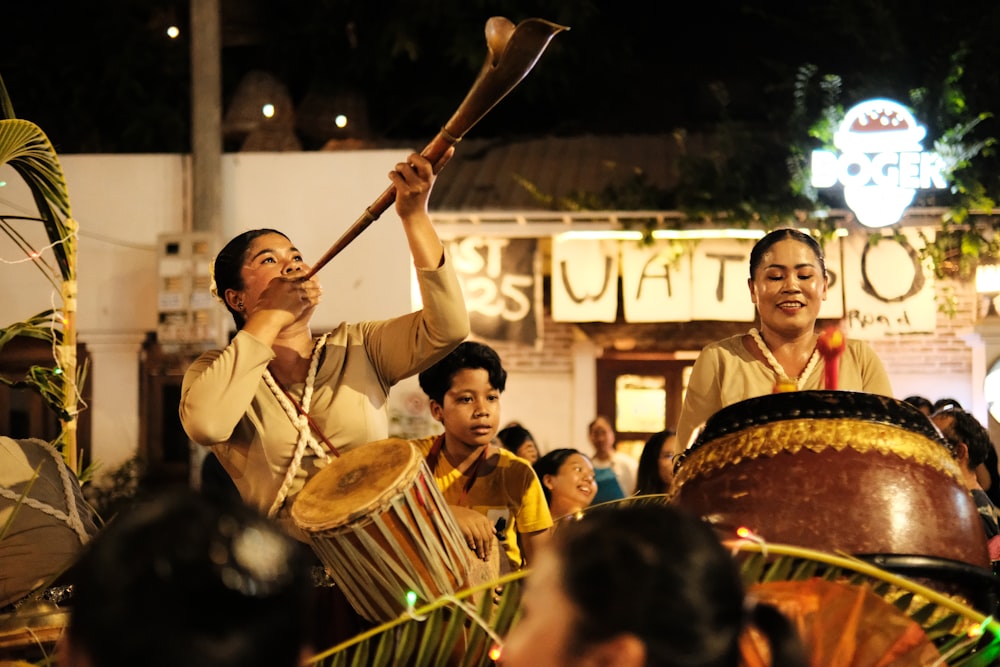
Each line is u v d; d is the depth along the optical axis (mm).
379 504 3225
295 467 3738
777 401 3039
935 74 11734
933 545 2891
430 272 3744
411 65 15641
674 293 11406
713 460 3066
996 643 2779
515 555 4559
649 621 1614
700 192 11141
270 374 3848
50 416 11656
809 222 11273
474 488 4664
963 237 11250
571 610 1650
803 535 2861
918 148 10977
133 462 11266
